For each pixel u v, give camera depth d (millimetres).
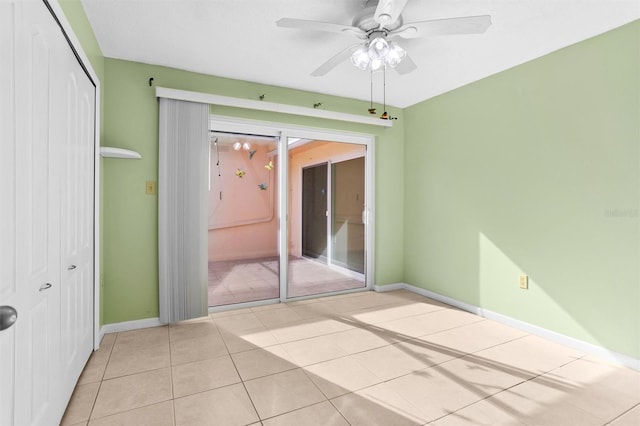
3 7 1094
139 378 2113
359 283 4359
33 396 1345
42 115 1423
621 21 2266
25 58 1257
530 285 2906
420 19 2246
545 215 2799
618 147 2350
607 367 2301
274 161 3879
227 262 3703
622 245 2342
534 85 2865
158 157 3006
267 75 3242
